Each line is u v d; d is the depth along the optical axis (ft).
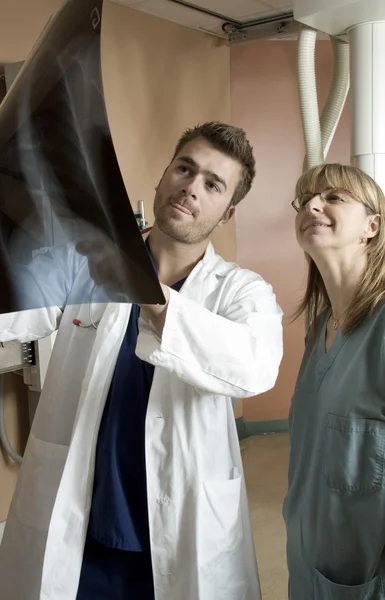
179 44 9.15
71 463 3.45
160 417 3.45
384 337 3.15
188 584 3.41
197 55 9.49
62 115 1.68
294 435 3.80
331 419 3.30
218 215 3.59
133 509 3.45
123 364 3.58
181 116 9.29
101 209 1.72
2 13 6.67
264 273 10.77
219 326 2.97
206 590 3.40
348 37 6.84
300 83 7.22
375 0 5.87
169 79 9.02
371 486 3.09
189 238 3.57
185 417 3.45
